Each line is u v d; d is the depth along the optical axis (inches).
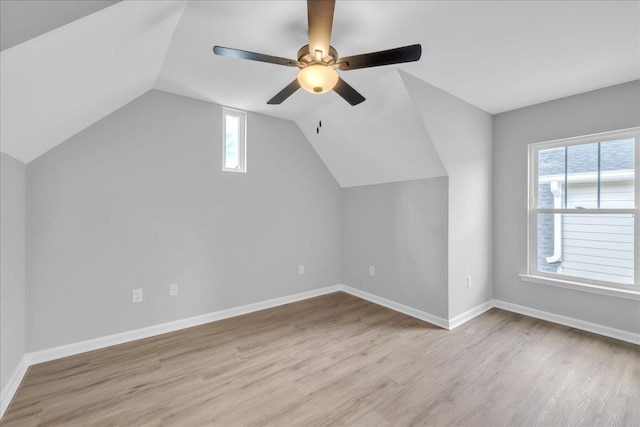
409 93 95.4
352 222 155.2
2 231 67.4
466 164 118.2
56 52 46.1
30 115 59.3
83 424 61.0
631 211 97.4
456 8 62.7
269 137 134.1
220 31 71.3
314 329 109.2
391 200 134.0
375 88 101.4
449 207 111.0
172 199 107.5
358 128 121.9
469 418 62.7
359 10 63.1
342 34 72.5
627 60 84.0
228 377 78.0
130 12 49.6
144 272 101.8
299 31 71.9
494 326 110.6
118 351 91.9
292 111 128.3
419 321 117.3
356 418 62.9
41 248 84.4
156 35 66.0
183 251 110.2
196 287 113.3
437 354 89.7
